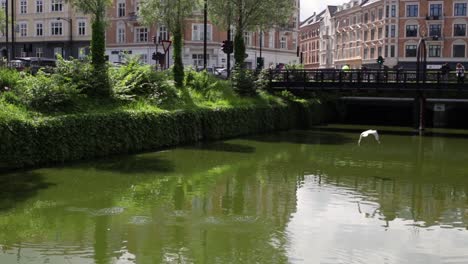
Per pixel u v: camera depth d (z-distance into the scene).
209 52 58.56
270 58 65.88
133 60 24.67
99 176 15.77
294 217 12.14
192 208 12.70
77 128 17.72
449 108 36.84
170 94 24.83
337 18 93.00
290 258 9.44
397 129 34.91
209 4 33.41
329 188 15.47
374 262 9.38
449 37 67.69
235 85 31.47
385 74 32.09
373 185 16.06
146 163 18.30
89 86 20.75
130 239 10.27
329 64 97.56
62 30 63.88
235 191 14.68
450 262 9.52
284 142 26.28
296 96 37.09
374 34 75.94
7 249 9.58
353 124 39.28
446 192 15.23
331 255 9.66
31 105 17.59
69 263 8.96
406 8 69.88
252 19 33.56
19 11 66.25
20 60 37.78
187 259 9.27
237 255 9.52
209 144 24.05
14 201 12.70
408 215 12.59
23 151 15.81
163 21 32.12
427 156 22.36
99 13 22.69
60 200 12.96
